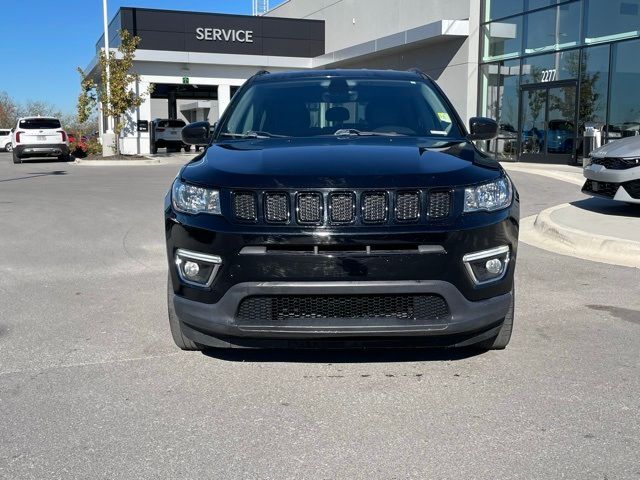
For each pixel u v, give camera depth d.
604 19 17.28
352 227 3.51
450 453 3.03
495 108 21.69
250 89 5.45
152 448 3.10
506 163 20.22
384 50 25.75
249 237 3.53
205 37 31.89
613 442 3.12
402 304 3.58
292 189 3.55
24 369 4.11
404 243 3.50
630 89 16.61
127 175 19.38
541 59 19.64
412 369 4.05
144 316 5.23
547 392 3.69
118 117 28.03
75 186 15.79
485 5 21.88
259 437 3.20
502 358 4.22
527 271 6.71
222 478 2.83
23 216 10.70
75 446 3.12
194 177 3.87
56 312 5.36
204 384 3.85
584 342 4.54
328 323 3.55
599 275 6.52
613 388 3.75
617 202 10.74
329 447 3.10
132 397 3.68
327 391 3.73
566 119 18.81
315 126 4.95
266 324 3.59
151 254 7.68
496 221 3.67
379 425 3.31
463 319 3.59
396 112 5.05
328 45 33.62
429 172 3.66
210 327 3.68
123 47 26.97
